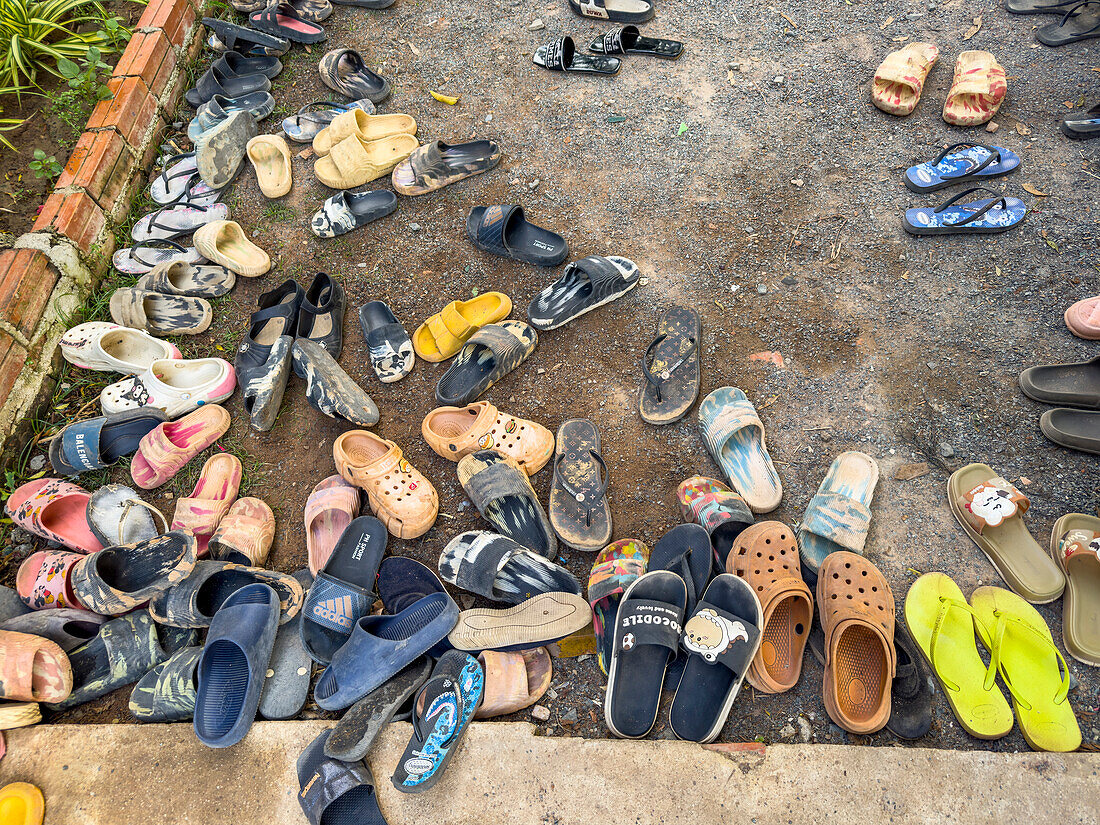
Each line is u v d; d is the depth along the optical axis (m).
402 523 2.35
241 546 2.31
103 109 3.35
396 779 1.82
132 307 2.84
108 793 1.90
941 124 3.20
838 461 2.37
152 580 2.19
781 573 2.06
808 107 3.33
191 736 1.97
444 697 1.92
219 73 3.70
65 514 2.49
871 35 3.54
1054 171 2.97
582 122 3.41
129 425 2.64
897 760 1.79
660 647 2.02
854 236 2.92
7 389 2.65
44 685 2.04
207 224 3.05
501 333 2.63
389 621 2.10
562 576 2.19
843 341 2.67
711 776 1.80
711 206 3.07
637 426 2.58
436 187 3.25
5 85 3.53
